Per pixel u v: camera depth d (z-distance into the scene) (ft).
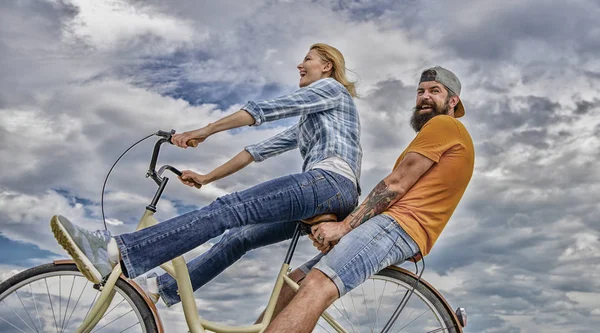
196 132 6.96
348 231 7.09
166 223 6.59
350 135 7.66
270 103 7.22
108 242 6.36
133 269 6.39
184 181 7.97
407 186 7.26
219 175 8.32
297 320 6.56
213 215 6.68
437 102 8.34
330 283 6.83
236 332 7.06
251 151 8.59
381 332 7.51
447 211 7.50
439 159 7.37
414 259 7.59
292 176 7.07
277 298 7.31
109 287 6.77
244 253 7.97
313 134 7.71
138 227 7.01
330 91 7.70
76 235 6.10
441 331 7.50
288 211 6.98
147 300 6.87
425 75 8.55
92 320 6.78
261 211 6.84
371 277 7.68
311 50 8.44
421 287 7.55
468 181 7.61
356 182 7.57
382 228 7.13
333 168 7.27
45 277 6.97
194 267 7.83
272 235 7.91
